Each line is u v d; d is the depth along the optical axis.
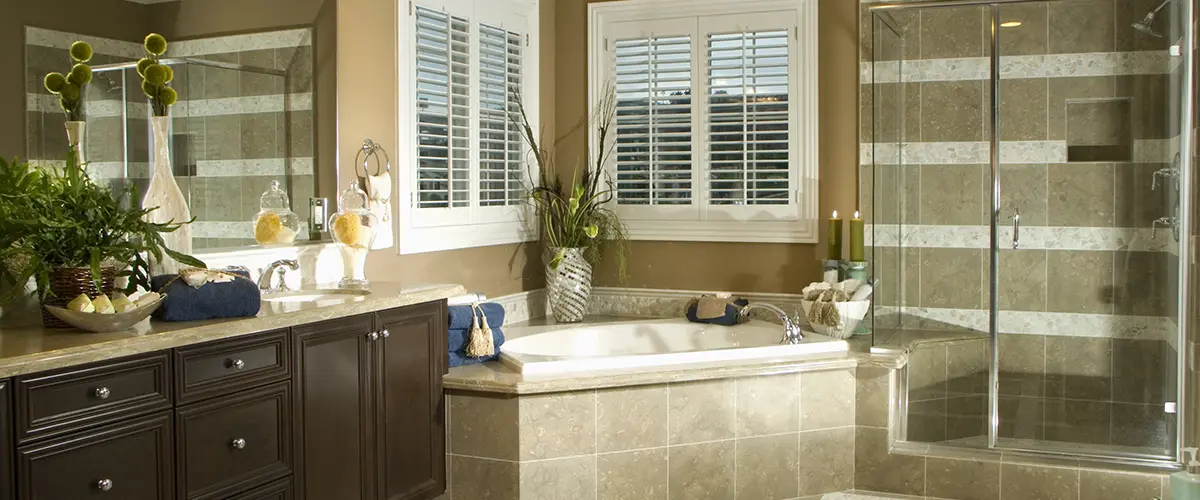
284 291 3.39
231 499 2.76
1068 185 4.01
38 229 2.53
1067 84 4.00
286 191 3.56
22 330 2.57
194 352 2.63
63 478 2.30
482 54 4.71
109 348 2.38
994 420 4.11
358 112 3.88
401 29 4.12
